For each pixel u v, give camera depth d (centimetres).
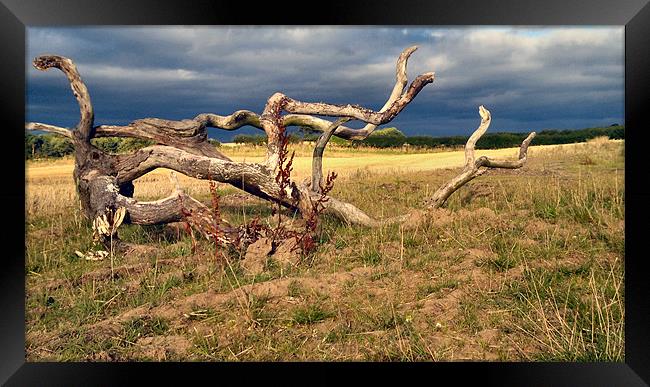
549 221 808
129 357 490
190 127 916
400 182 1332
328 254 709
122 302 592
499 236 728
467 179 926
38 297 609
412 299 561
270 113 908
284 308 550
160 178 1570
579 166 1345
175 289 618
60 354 505
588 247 680
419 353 475
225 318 538
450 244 721
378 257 684
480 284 587
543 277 586
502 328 505
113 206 826
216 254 684
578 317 511
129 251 780
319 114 907
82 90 879
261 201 1127
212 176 866
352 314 536
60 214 976
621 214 792
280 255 690
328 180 765
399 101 912
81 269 713
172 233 877
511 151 1922
